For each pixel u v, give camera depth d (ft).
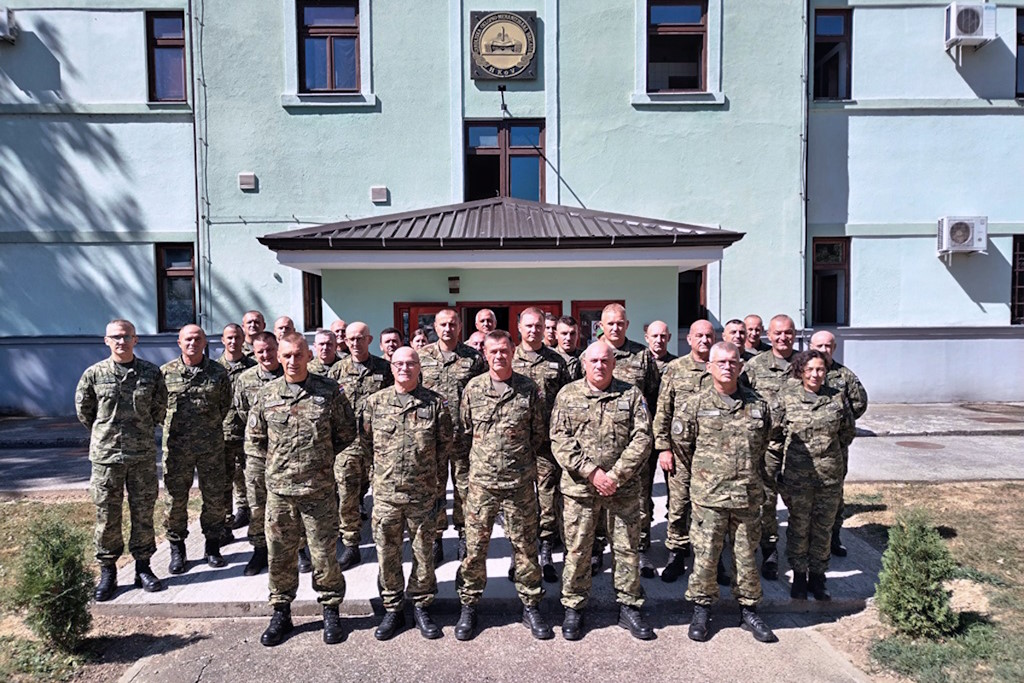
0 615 13.88
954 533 17.72
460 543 15.31
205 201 37.29
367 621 13.73
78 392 14.49
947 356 39.06
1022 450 27.76
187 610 13.99
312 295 38.55
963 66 38.86
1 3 37.29
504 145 38.19
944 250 38.24
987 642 12.06
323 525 12.83
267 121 37.32
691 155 38.04
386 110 37.63
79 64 37.70
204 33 36.88
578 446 12.59
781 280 38.24
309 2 37.58
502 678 11.46
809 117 38.42
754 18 37.76
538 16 37.70
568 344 16.35
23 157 37.86
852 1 38.42
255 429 12.99
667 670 11.68
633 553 12.96
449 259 24.50
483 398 12.94
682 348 38.83
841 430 14.12
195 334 15.96
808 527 13.91
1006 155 39.19
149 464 14.90
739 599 12.92
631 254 24.62
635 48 37.70
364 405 13.35
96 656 12.32
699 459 12.86
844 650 12.36
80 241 37.93
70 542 12.63
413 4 37.35
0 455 28.78
